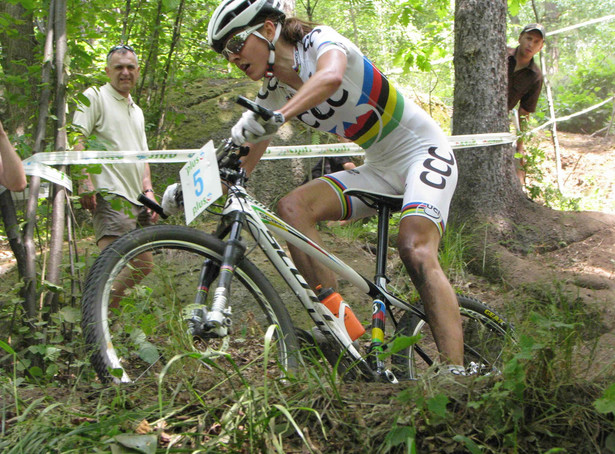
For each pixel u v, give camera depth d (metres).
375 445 1.72
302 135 5.81
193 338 2.30
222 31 2.45
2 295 2.72
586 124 10.64
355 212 2.72
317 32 2.46
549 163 8.49
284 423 1.79
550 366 1.81
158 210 2.43
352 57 2.50
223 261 2.19
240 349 2.72
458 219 5.27
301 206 2.60
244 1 2.41
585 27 15.55
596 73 11.77
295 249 2.58
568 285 4.20
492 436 1.74
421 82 9.59
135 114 3.66
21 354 2.56
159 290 2.53
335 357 2.53
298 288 2.41
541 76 5.91
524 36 5.75
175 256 2.49
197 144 5.69
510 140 5.10
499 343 3.05
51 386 2.29
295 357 2.37
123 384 2.02
